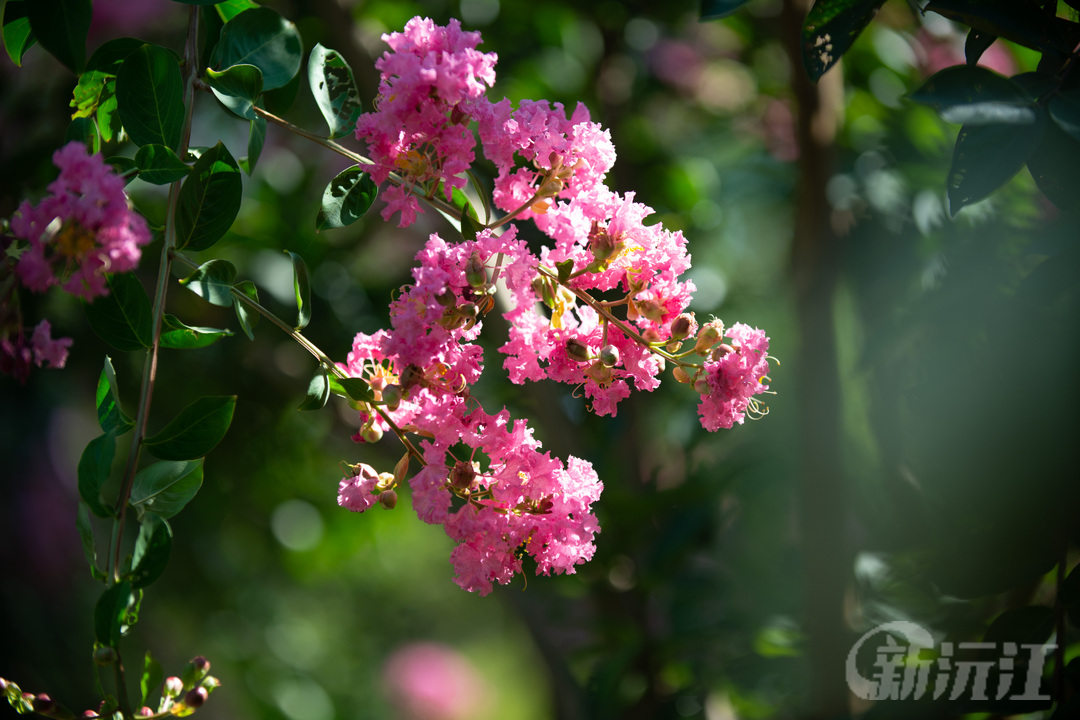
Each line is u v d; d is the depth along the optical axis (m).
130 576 1.31
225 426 1.34
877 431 1.59
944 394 1.42
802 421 1.66
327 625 4.36
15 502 2.95
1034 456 1.39
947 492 1.42
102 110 1.38
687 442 2.03
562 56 2.25
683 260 1.35
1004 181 1.30
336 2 1.68
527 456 1.34
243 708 3.42
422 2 2.07
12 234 1.31
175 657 3.37
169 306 2.07
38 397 2.76
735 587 2.00
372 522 2.76
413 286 1.33
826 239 1.66
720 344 1.35
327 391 1.36
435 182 1.35
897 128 1.96
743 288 2.53
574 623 1.92
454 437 1.34
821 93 1.65
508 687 6.21
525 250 1.33
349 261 2.17
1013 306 1.39
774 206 2.48
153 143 1.34
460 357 1.33
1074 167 1.32
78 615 3.08
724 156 2.63
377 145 1.34
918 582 1.57
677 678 1.99
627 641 1.88
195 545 2.72
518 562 1.35
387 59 1.33
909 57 2.00
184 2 1.36
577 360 1.35
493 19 2.12
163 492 1.34
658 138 2.33
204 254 1.99
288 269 2.02
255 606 3.42
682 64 2.45
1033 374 1.39
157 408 2.25
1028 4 1.32
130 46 1.37
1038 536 1.39
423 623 5.49
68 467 3.19
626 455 2.04
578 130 1.35
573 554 1.35
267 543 2.74
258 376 2.23
